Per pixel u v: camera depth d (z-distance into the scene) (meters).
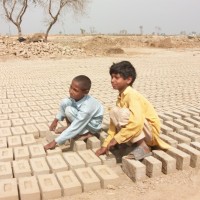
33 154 2.28
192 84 5.56
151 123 2.20
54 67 8.45
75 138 2.51
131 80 2.16
